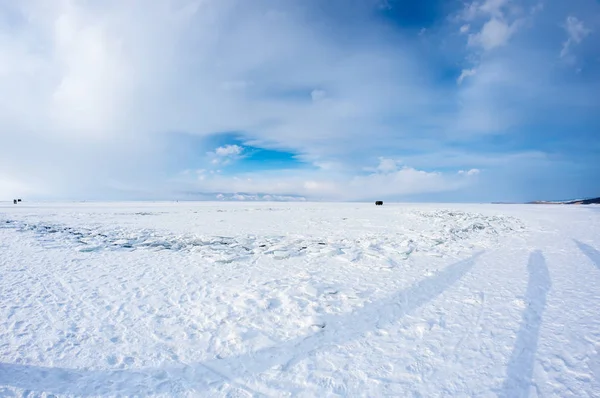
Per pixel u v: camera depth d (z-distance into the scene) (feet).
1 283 27.96
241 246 47.19
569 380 13.76
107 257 39.50
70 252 42.16
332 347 17.22
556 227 62.75
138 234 58.95
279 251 40.96
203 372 15.07
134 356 16.29
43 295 25.09
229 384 14.17
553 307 21.66
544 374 14.23
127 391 13.53
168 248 45.91
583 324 18.93
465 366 15.05
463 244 45.70
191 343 17.71
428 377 14.32
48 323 19.92
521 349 16.35
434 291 25.76
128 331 19.06
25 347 16.89
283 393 13.53
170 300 24.34
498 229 62.03
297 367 15.42
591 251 40.04
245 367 15.46
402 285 27.37
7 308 22.17
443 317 20.62
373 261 36.47
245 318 20.94
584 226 63.36
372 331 19.01
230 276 31.04
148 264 36.01
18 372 14.66
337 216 96.22
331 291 25.79
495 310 21.45
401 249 41.16
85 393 13.34
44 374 14.57
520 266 33.09
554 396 12.83
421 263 35.37
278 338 18.29
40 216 98.07
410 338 18.02
